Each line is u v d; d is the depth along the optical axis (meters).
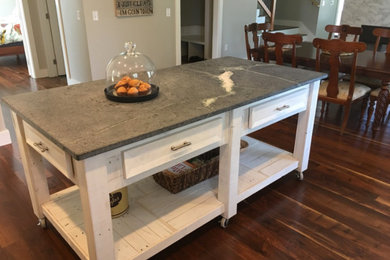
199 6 7.11
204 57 6.41
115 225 1.74
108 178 1.34
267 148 2.59
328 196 2.34
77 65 4.62
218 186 1.94
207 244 1.88
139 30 4.53
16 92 4.71
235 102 1.65
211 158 2.25
